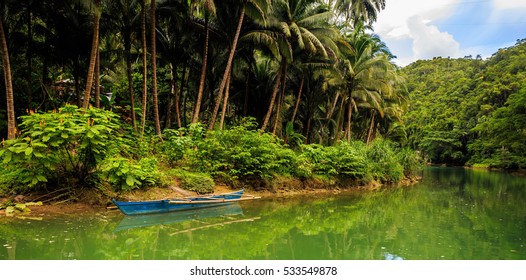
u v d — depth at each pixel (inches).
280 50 826.8
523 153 1812.3
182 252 342.6
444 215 571.8
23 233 374.3
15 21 709.9
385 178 1055.6
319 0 897.5
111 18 722.8
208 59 903.1
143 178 511.2
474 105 2436.0
